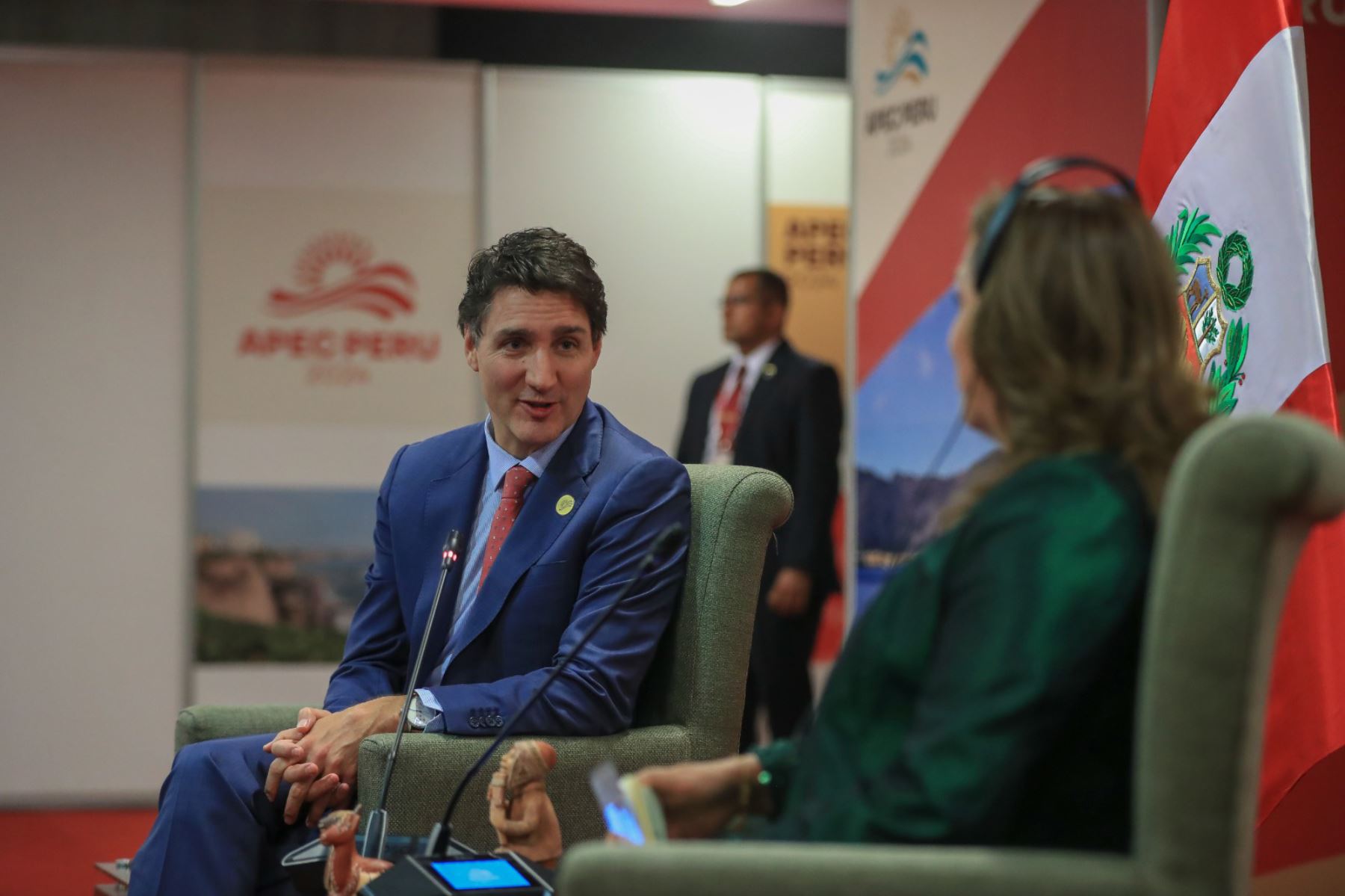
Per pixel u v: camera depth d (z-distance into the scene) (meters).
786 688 5.17
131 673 5.41
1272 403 2.05
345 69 5.58
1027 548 1.14
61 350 5.42
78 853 4.61
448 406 5.61
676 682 2.17
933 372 4.06
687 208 5.79
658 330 5.76
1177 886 1.06
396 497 2.33
